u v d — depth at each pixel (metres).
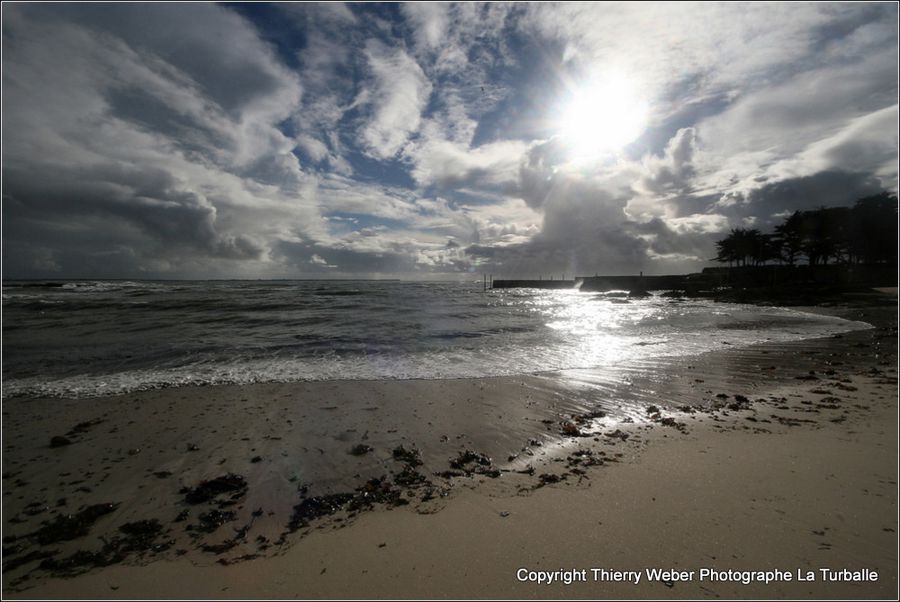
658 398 7.41
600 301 48.22
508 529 3.40
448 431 5.80
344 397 7.44
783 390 7.87
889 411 6.40
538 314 26.86
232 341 13.43
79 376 9.02
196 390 7.91
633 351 12.17
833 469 4.33
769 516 3.46
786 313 27.91
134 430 5.90
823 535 3.19
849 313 27.41
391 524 3.54
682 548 3.07
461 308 32.00
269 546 3.30
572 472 4.45
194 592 2.79
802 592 2.60
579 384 8.38
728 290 53.53
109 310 24.62
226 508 3.89
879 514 3.45
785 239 60.81
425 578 2.84
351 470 4.63
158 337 14.31
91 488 4.31
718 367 9.95
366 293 50.72
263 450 5.18
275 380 8.63
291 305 28.83
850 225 53.78
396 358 10.93
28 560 3.21
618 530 3.31
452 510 3.74
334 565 3.02
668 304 42.31
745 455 4.77
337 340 13.77
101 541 3.43
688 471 4.37
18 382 8.52
